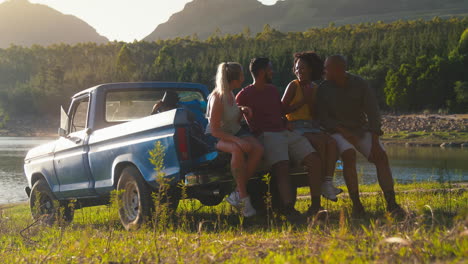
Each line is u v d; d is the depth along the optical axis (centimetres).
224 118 538
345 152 555
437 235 343
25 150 6831
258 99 554
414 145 6994
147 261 359
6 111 17588
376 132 560
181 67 16912
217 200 708
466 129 7850
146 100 720
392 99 10212
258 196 614
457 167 3241
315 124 585
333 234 381
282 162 541
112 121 694
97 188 653
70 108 756
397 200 764
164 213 498
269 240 393
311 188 547
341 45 16488
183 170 534
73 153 703
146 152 564
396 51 13562
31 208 811
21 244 511
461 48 11419
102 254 401
